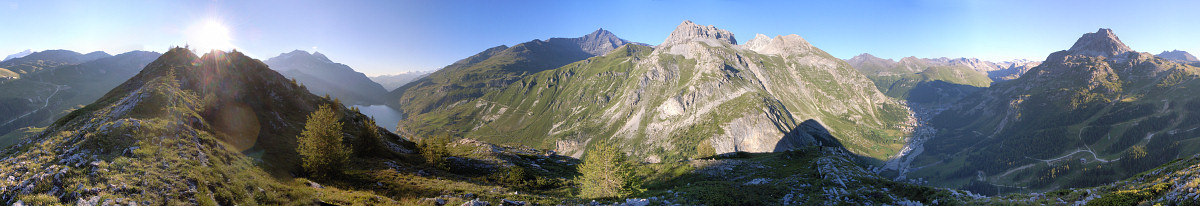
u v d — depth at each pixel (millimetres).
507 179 64938
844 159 68562
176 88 55625
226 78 71062
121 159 29094
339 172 45625
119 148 31125
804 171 60844
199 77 65312
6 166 26234
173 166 30438
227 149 41500
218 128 53344
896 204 37344
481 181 61812
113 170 27328
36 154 28922
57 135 34312
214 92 65000
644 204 36281
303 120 81875
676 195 41281
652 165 80875
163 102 47562
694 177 66750
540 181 63906
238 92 70688
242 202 29797
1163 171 29469
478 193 41875
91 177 25750
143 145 32625
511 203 34344
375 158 64875
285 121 74562
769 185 48312
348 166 52750
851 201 38438
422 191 43625
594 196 42406
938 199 35812
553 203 35781
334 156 44625
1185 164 27844
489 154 97000
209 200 27875
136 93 49719
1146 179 29547
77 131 34719
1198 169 23469
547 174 81188
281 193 33719
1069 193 29250
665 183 66875
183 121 44312
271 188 34031
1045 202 28656
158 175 28328
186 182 28859
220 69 71812
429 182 50156
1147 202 22391
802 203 39219
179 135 37688
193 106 54344
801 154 80875
